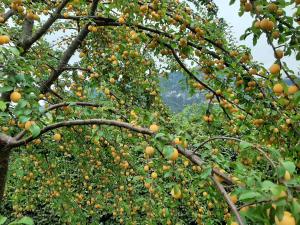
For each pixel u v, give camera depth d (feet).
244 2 8.78
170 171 9.53
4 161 15.96
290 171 5.55
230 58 14.43
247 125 13.64
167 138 7.99
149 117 9.84
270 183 5.24
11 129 13.66
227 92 14.46
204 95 16.10
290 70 8.98
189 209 14.67
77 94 17.61
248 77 12.95
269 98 12.62
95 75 17.52
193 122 14.35
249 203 5.46
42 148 18.97
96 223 19.93
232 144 14.07
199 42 15.12
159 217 13.76
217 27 16.01
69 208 18.62
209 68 14.92
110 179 18.61
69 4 17.33
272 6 8.37
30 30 18.30
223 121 15.26
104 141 17.03
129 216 17.85
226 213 11.81
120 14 16.74
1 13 16.31
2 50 8.64
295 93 7.92
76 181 22.41
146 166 11.81
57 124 10.00
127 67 18.40
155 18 14.12
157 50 15.60
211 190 9.11
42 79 17.66
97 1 16.38
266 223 5.18
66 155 20.01
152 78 19.12
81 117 14.39
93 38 19.01
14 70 9.07
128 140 13.93
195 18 16.67
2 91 8.81
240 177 6.42
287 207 5.14
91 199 19.43
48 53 20.66
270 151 6.56
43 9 16.35
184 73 17.44
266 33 8.46
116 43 17.84
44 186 20.85
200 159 7.65
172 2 15.96
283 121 11.35
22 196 20.48
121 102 16.67
